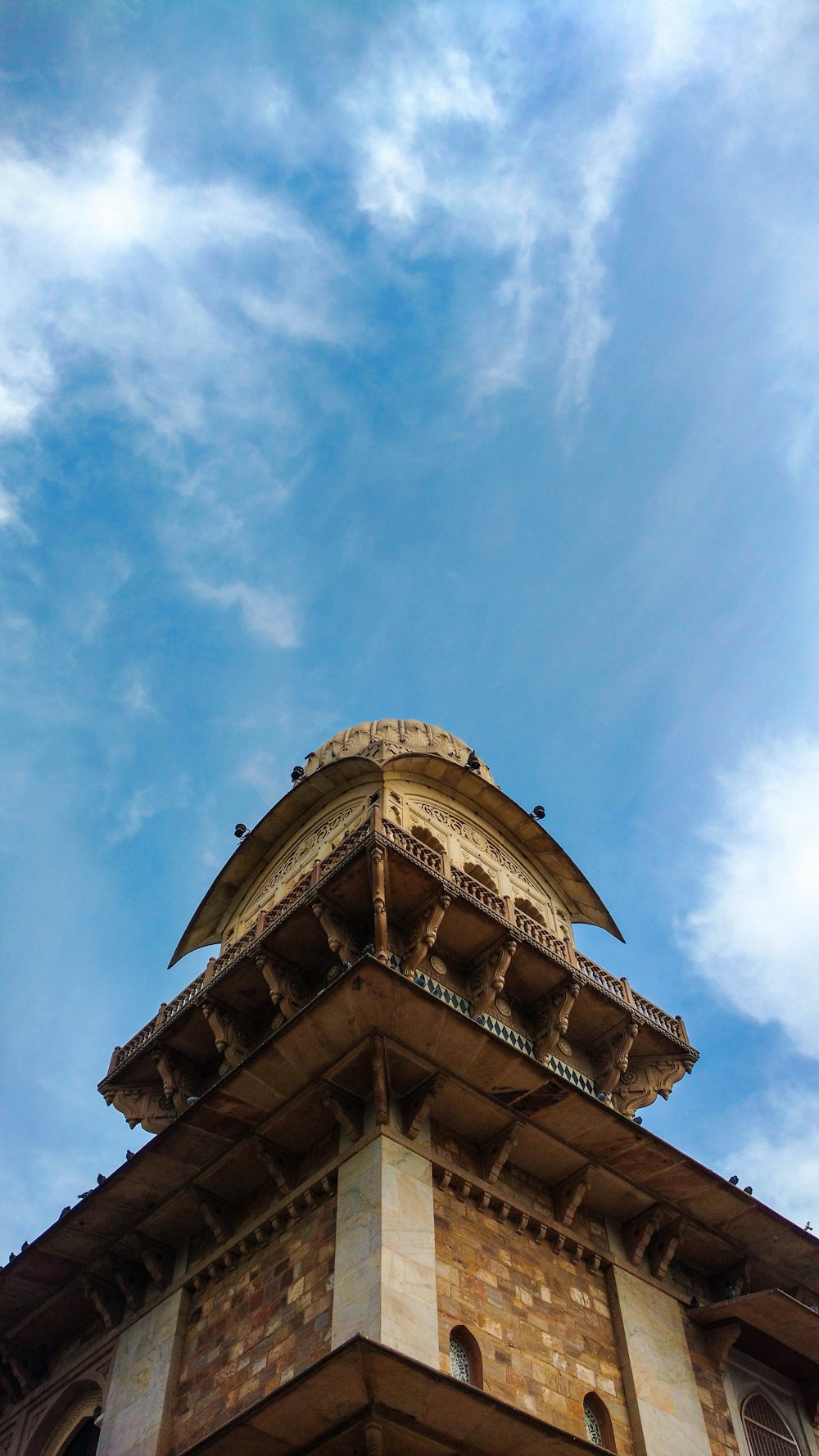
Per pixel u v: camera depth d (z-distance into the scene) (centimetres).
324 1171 1931
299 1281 1850
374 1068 1902
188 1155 2061
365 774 2681
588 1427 1844
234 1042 2295
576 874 2847
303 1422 1539
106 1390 2106
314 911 2150
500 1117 2008
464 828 2711
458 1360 1728
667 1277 2222
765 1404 2225
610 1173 2120
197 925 2897
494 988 2208
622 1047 2444
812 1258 2281
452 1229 1869
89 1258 2253
